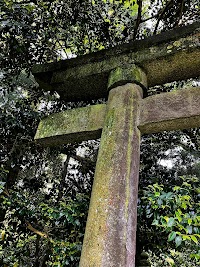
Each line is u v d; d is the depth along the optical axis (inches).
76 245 115.1
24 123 146.9
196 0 141.8
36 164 166.6
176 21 149.3
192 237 78.7
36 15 123.4
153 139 150.4
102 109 79.8
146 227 113.0
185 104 70.2
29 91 161.6
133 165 63.7
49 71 96.7
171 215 91.8
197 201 99.4
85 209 119.7
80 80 90.3
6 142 149.8
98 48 152.7
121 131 68.1
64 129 82.7
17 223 138.0
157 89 154.8
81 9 134.8
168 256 131.6
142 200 105.3
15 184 154.3
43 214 129.6
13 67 129.9
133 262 53.4
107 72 85.1
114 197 58.3
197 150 153.0
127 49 84.0
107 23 144.6
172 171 138.7
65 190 161.3
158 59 79.2
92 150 172.1
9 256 143.7
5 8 106.7
